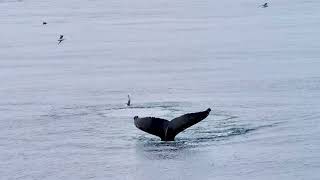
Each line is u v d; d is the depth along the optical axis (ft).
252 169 237.25
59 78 430.61
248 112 317.63
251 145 265.75
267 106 328.08
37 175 237.45
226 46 561.84
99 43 620.49
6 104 351.87
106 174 237.04
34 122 310.86
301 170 234.79
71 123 307.99
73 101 355.56
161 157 254.47
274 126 291.99
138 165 244.63
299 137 274.16
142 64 481.05
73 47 597.52
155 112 324.80
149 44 596.29
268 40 590.14
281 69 434.30
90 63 495.00
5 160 255.29
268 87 375.25
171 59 499.92
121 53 545.03
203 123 299.99
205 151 259.80
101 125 302.66
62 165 248.11
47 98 364.58
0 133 292.81
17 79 431.02
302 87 371.56
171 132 269.44
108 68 467.93
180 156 254.47
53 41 647.97
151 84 397.39
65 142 277.85
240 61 476.13
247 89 371.97
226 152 258.16
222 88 377.30
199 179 228.63
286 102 335.67
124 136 285.02
